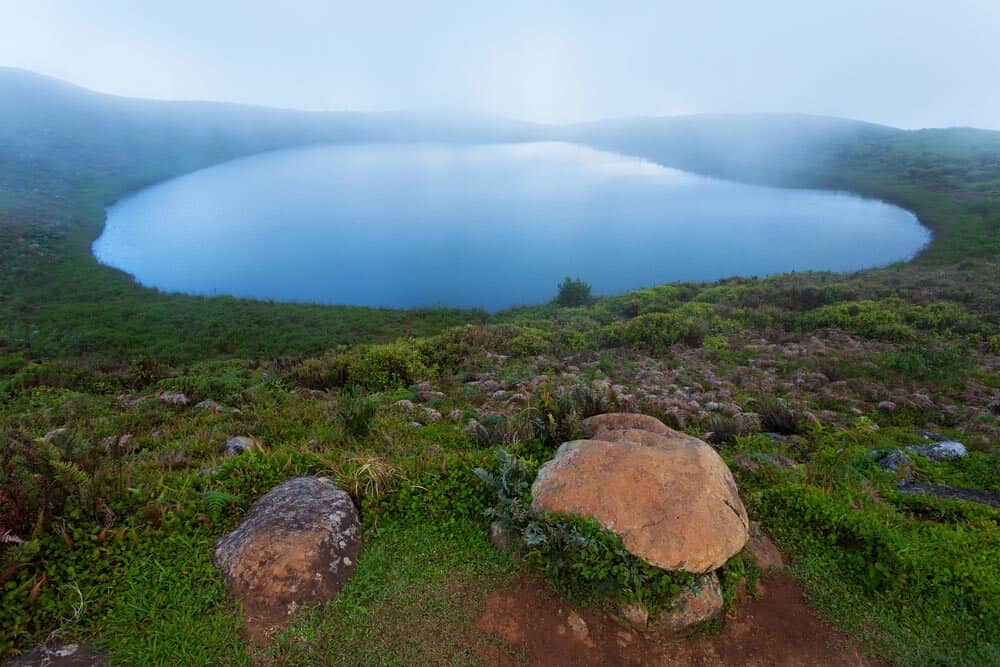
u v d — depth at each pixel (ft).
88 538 14.66
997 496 23.00
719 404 36.17
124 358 102.83
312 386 45.39
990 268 139.44
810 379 47.98
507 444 22.49
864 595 15.87
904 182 535.19
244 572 13.87
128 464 21.29
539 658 13.30
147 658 12.02
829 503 18.90
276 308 166.30
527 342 65.72
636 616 13.83
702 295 118.11
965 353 57.16
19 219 307.37
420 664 12.83
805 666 13.78
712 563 14.23
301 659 12.57
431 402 36.73
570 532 14.83
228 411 33.83
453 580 15.16
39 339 115.55
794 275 149.48
